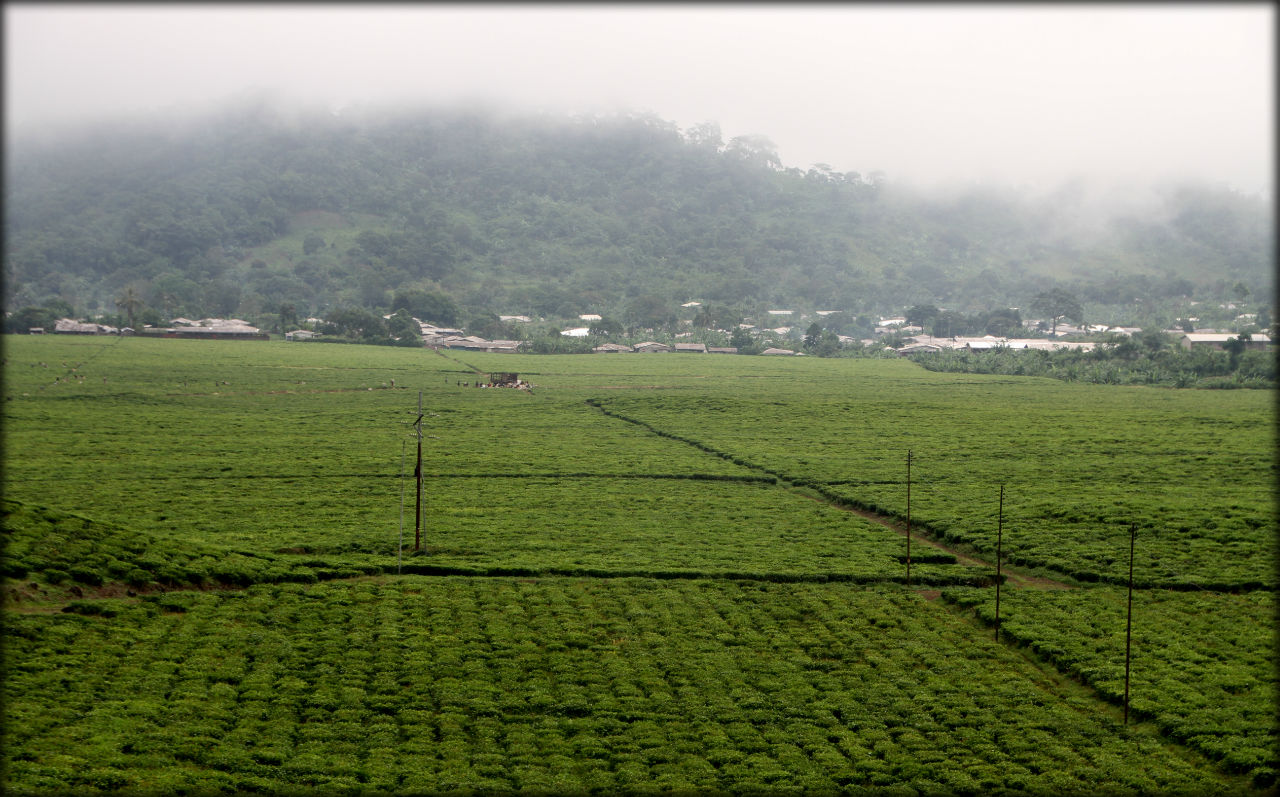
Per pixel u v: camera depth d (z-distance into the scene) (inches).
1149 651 2844.5
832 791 2137.1
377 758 2224.4
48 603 2901.1
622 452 6053.2
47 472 5049.2
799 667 2775.6
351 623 2997.0
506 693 2573.8
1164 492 4909.0
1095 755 2283.5
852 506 4808.1
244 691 2516.0
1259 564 3612.2
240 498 4640.8
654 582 3474.4
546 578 3521.2
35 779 1989.4
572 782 2140.7
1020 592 3363.7
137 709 2354.8
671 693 2605.8
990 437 6619.1
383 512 4434.1
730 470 5551.2
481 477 5255.9
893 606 3257.9
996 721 2459.4
